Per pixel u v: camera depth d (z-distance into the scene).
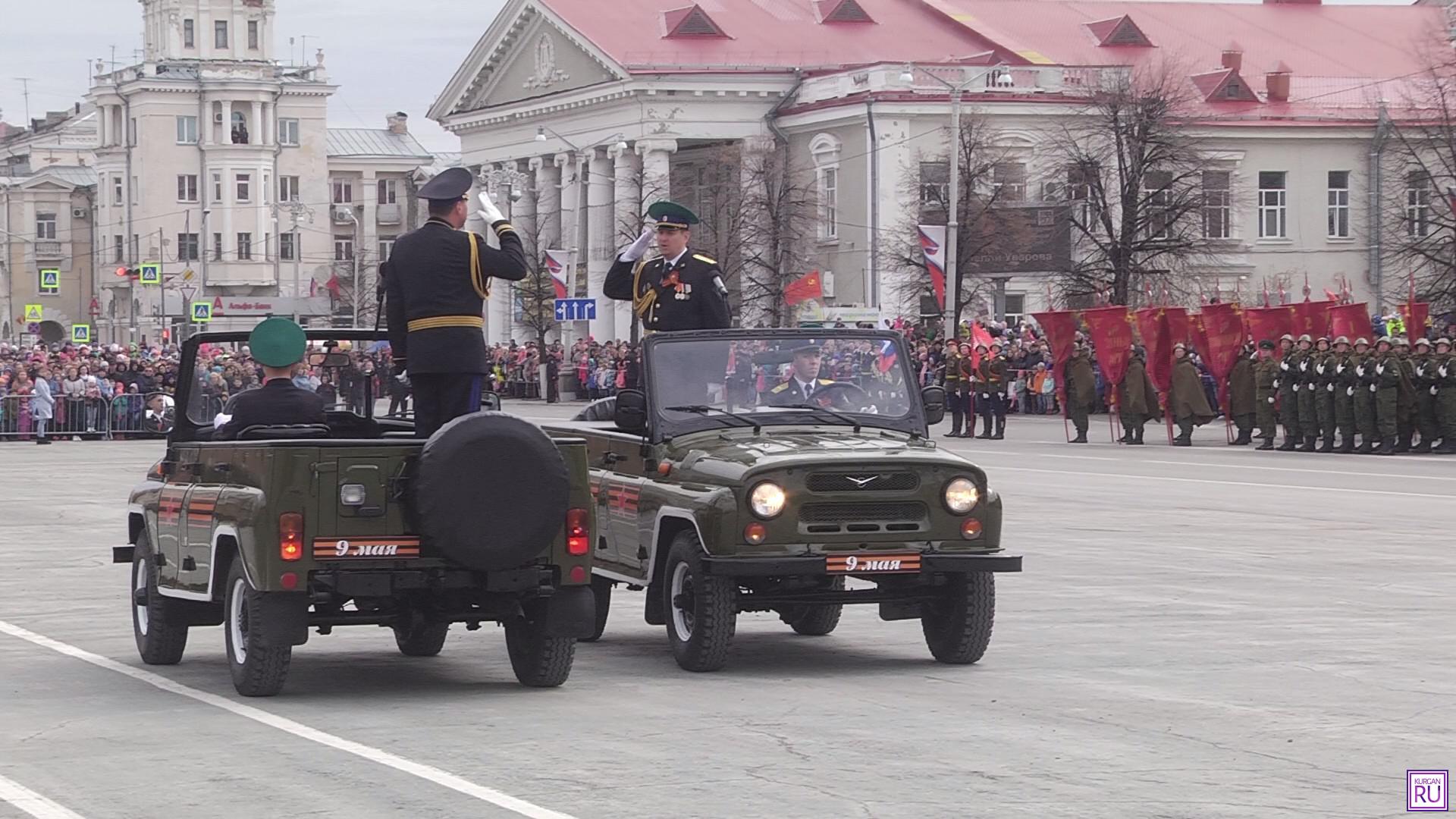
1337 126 79.75
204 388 12.41
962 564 11.70
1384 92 82.00
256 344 12.10
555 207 90.06
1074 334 42.16
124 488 30.64
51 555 20.08
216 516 11.10
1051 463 35.06
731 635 11.82
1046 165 71.00
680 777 8.61
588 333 85.50
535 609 11.18
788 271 76.00
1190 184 66.62
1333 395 36.59
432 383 11.48
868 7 87.38
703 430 12.59
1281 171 79.69
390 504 10.64
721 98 81.38
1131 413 41.38
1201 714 10.30
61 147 156.62
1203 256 73.12
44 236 144.38
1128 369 41.44
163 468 12.42
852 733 9.72
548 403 72.44
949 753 9.18
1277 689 11.13
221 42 129.50
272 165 129.50
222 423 12.50
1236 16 88.94
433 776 8.67
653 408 12.67
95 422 49.06
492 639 13.95
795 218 76.62
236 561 10.97
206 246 120.31
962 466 11.84
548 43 89.19
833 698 10.88
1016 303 77.19
